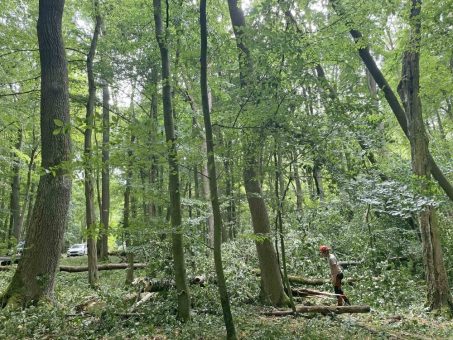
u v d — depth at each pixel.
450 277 9.82
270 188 6.85
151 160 5.21
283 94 5.46
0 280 10.88
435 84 12.16
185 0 7.72
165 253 8.16
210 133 5.05
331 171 6.07
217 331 5.70
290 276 10.14
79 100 12.67
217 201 4.95
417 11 7.68
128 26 12.26
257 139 5.64
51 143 7.76
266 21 5.57
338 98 5.48
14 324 5.73
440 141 14.72
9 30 11.51
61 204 7.65
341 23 7.47
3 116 14.62
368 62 9.58
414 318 7.29
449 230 10.71
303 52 5.79
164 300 7.17
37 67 13.00
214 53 6.15
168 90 6.14
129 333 5.64
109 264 14.66
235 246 10.96
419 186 6.91
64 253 32.41
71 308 6.90
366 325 6.50
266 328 5.85
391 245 11.45
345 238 11.49
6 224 24.55
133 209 10.01
